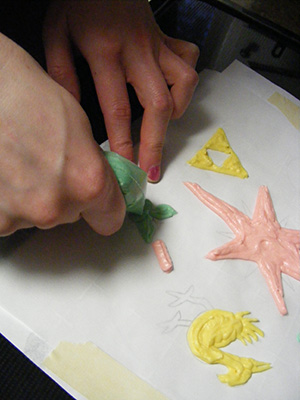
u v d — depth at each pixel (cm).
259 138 30
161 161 27
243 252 25
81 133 17
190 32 32
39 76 17
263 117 30
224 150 29
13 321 21
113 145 25
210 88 31
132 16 25
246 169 28
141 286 23
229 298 24
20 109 16
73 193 17
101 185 17
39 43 28
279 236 26
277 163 29
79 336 21
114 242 24
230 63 32
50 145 16
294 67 33
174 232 25
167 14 31
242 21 32
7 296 22
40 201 17
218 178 28
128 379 21
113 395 20
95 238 24
